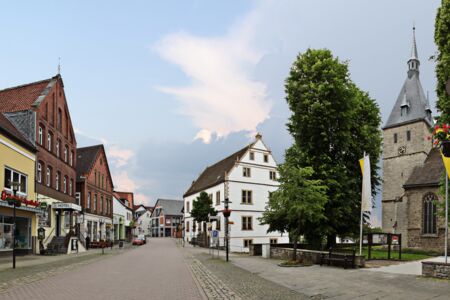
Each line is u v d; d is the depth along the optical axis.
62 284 14.30
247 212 55.09
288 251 27.17
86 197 51.16
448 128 14.92
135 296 11.71
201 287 14.02
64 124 42.16
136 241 67.00
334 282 15.22
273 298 11.84
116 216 70.44
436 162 45.84
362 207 22.23
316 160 30.64
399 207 60.03
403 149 73.06
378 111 35.12
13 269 19.62
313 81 31.52
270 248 29.84
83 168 53.41
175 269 21.11
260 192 56.97
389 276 16.69
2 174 26.59
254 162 57.03
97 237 56.62
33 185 32.00
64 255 32.69
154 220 143.38
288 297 12.04
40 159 34.09
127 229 86.88
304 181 23.27
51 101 37.62
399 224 59.50
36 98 36.00
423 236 43.56
